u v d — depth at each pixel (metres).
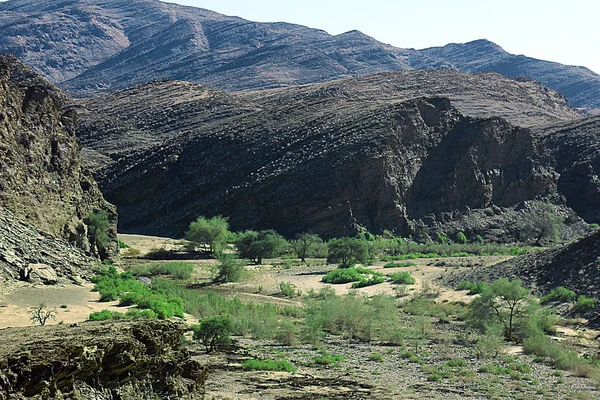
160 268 76.69
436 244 118.06
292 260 98.12
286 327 42.41
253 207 131.00
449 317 53.50
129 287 51.34
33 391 13.72
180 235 130.12
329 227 124.06
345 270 75.38
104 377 15.73
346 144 136.88
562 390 31.11
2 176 59.31
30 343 14.76
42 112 70.75
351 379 31.23
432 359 38.06
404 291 63.69
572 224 134.50
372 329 46.06
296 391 27.59
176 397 17.97
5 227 53.12
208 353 35.31
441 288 65.31
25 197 61.56
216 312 49.47
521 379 33.31
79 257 58.91
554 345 40.16
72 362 14.72
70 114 78.69
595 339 44.47
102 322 18.30
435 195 135.62
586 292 52.78
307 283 73.06
